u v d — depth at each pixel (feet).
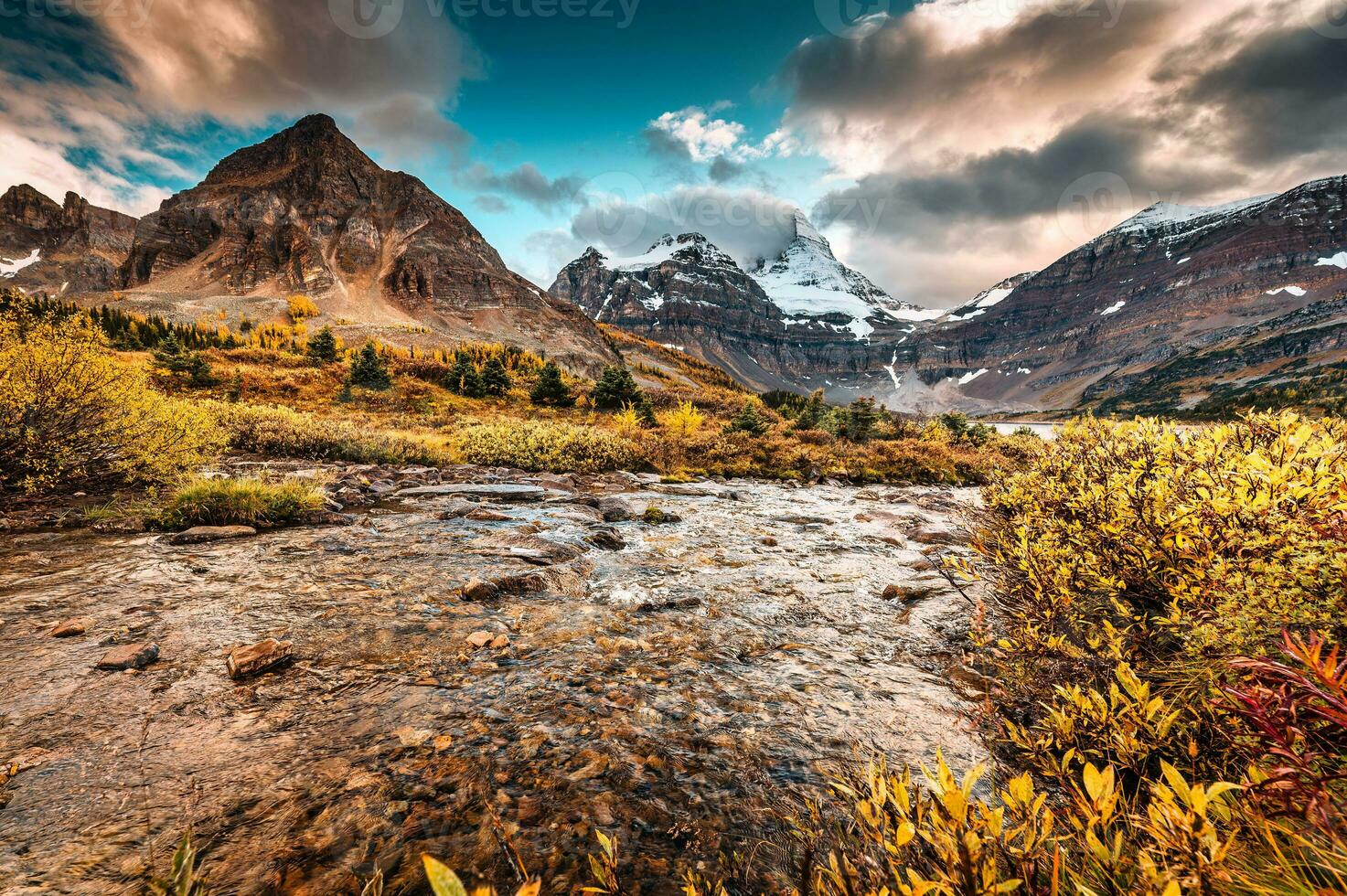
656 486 59.06
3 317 27.20
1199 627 7.27
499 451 70.54
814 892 5.84
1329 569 6.28
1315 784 3.98
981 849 4.22
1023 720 10.98
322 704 12.58
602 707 13.01
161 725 11.35
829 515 43.62
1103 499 11.25
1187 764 6.93
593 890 6.06
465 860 8.15
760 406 195.11
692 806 9.50
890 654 16.69
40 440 28.37
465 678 14.21
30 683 12.66
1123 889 4.27
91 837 8.20
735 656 16.38
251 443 61.93
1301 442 8.67
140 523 27.66
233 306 603.67
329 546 26.37
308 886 7.56
